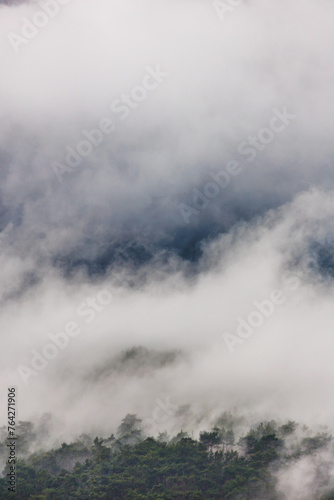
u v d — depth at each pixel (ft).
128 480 396.78
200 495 370.32
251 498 361.71
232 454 438.40
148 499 371.15
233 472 398.01
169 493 377.71
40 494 389.19
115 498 386.32
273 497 365.61
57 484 407.85
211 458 431.43
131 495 379.14
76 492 390.21
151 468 422.41
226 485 378.73
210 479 391.86
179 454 442.50
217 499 370.94
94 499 380.99
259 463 406.41
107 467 425.69
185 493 374.02
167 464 426.10
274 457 410.93
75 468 436.76
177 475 406.21
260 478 380.78
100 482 404.16
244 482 376.68
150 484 402.72
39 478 413.18
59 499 380.99
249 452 442.91
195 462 419.74
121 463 442.91
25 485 399.65
